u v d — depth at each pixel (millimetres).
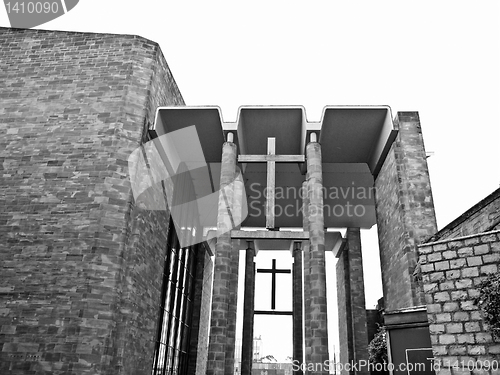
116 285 14523
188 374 26547
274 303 25203
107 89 17391
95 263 14555
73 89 17469
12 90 17609
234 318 20734
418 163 18469
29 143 16594
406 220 17609
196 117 19172
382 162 20859
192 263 28062
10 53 18359
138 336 16047
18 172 16125
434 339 8984
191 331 27547
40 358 13344
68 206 15461
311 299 16969
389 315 10945
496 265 8680
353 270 26875
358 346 24750
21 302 14094
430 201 17859
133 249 15727
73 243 14867
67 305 13992
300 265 24969
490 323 8250
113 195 15625
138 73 17828
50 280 14375
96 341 13609
